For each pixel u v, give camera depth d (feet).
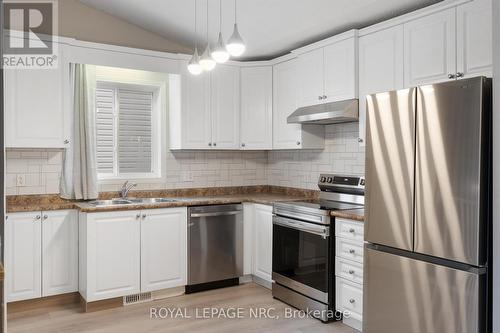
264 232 13.61
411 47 10.14
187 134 14.34
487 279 7.45
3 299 6.27
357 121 12.78
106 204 12.60
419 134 8.23
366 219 9.30
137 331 10.34
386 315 8.86
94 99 13.37
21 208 11.30
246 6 11.82
